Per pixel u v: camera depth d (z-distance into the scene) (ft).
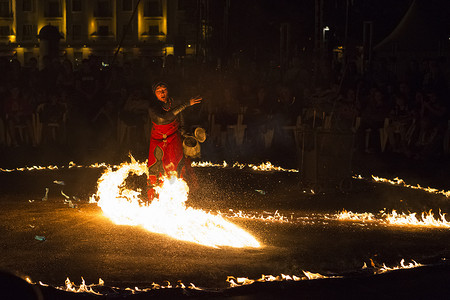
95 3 235.20
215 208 26.11
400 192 30.91
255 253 18.22
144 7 232.12
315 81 52.16
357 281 15.35
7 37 240.32
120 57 230.27
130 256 17.78
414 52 66.03
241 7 106.73
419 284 15.14
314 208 26.48
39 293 8.34
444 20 71.05
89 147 49.11
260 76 58.75
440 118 44.50
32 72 53.93
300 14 100.99
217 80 54.75
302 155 31.09
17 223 22.38
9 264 16.92
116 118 50.57
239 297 14.16
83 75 53.52
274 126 49.57
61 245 19.03
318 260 17.51
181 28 230.07
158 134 26.22
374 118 46.96
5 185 32.12
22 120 49.98
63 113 50.75
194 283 15.30
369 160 42.93
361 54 62.18
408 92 47.73
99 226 21.85
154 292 14.37
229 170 38.78
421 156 43.55
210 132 49.93
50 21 238.07
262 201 28.14
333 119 34.91
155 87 26.20
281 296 14.23
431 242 20.06
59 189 30.94
